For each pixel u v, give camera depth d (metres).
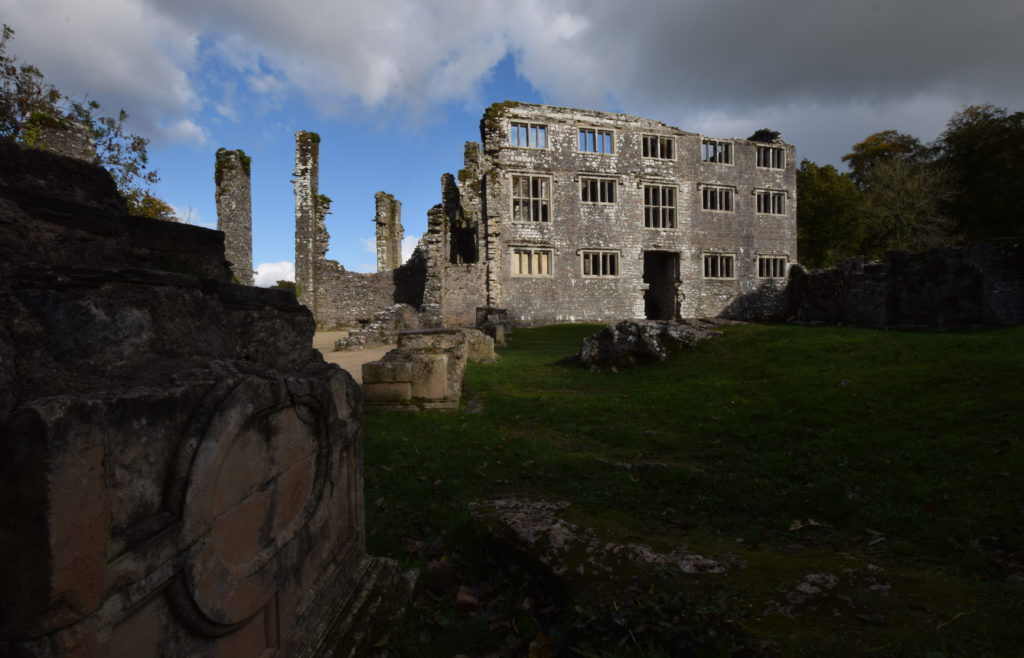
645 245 28.22
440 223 25.06
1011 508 3.32
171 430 1.53
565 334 21.23
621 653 2.25
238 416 1.75
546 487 4.34
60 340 1.45
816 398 6.54
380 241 33.56
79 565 1.20
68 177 1.93
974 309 13.04
